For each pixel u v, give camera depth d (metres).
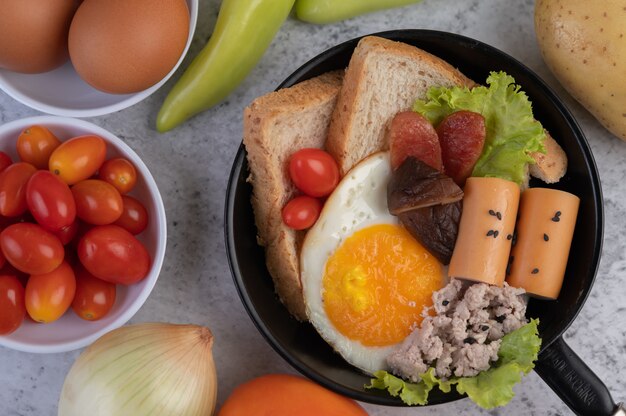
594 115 0.51
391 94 0.49
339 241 0.48
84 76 0.47
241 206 0.49
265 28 0.50
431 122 0.50
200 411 0.48
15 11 0.46
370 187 0.49
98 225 0.48
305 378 0.50
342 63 0.50
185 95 0.50
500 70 0.50
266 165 0.47
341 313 0.48
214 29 0.51
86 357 0.48
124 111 0.53
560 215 0.47
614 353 0.53
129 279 0.48
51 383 0.53
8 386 0.53
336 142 0.49
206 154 0.54
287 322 0.50
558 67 0.50
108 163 0.49
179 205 0.53
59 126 0.49
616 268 0.53
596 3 0.47
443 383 0.47
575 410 0.48
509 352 0.47
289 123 0.48
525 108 0.48
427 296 0.48
